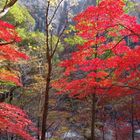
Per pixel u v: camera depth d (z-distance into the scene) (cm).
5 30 781
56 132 1817
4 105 857
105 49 1091
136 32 955
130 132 1994
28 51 1498
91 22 1015
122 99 1770
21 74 1445
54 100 1648
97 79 1153
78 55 1058
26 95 1572
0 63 1052
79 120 1875
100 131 2102
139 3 2695
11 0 726
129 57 1033
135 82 1148
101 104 1736
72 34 1789
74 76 1532
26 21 1811
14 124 836
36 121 1630
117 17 976
